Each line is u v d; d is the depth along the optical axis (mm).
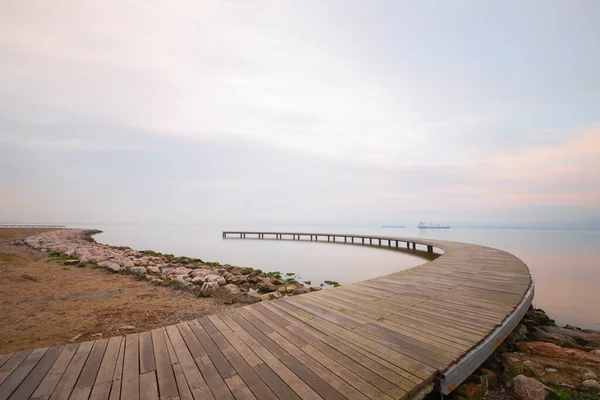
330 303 4992
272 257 21125
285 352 3139
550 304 9492
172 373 2732
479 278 7281
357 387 2479
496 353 4375
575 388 3348
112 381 2607
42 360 2980
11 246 18125
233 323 4008
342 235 36438
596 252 27391
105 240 38125
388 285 6445
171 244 33219
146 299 7238
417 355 3059
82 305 6656
